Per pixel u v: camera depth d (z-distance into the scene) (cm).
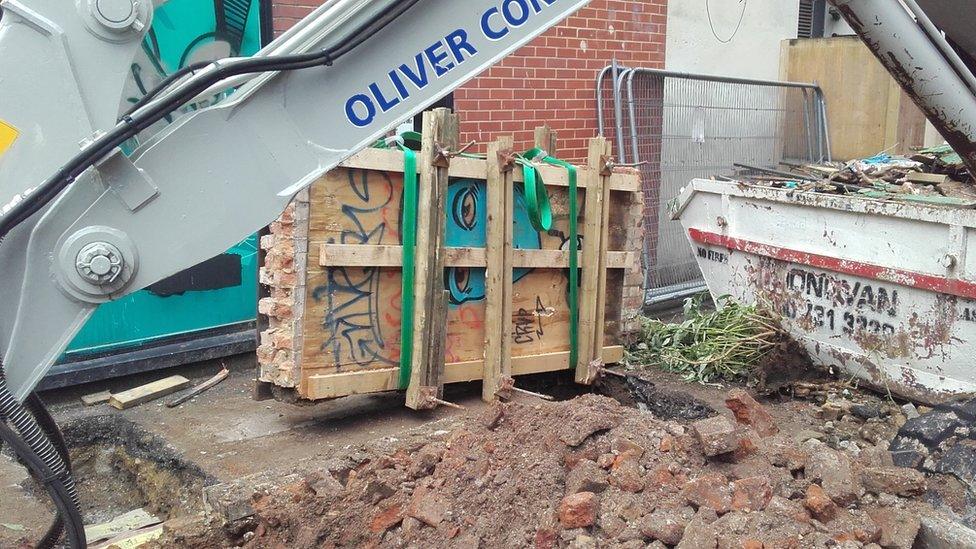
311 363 459
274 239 455
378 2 245
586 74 755
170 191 234
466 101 677
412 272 478
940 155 632
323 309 460
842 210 525
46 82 214
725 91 855
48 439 230
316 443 453
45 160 216
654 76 791
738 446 324
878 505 316
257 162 243
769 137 903
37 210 213
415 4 251
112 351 536
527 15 262
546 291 545
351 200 460
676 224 827
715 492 300
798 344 575
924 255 488
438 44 256
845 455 342
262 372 466
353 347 473
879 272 509
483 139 694
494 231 503
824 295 551
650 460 326
